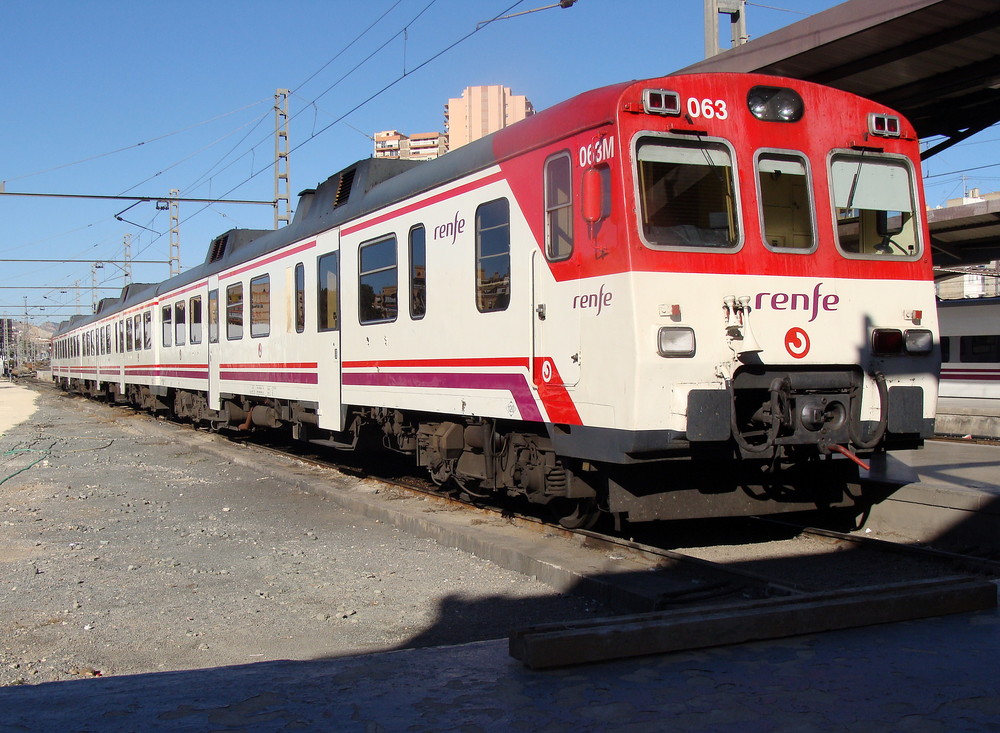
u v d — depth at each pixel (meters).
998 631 4.55
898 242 7.18
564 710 3.53
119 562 7.49
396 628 5.61
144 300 23.77
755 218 6.59
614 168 6.31
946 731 3.32
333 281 11.33
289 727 3.39
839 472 7.63
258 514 9.69
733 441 6.34
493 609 5.91
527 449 7.95
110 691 3.84
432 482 11.38
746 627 4.37
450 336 8.53
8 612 6.07
